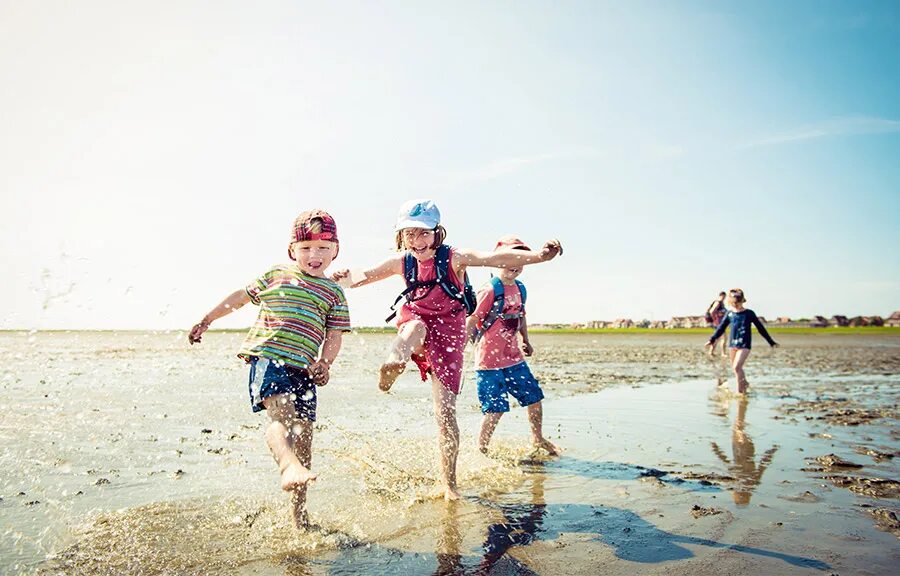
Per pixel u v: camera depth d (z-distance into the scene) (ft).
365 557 10.12
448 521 12.09
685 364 59.16
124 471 14.78
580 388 36.35
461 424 23.45
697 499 13.89
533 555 10.37
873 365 60.90
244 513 12.14
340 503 13.03
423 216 14.76
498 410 18.85
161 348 59.00
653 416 26.16
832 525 12.15
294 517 11.40
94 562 9.59
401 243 15.10
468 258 14.71
